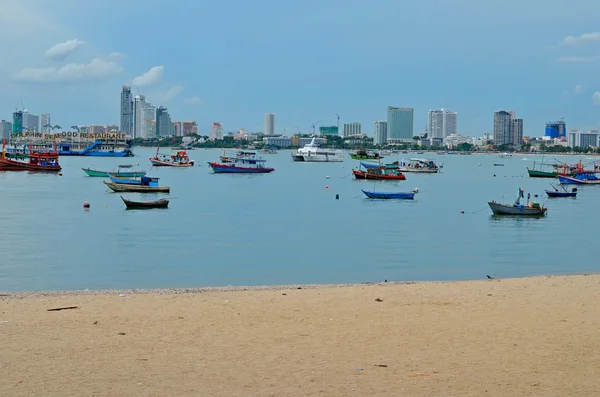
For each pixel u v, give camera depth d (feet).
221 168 599.57
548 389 52.01
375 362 58.95
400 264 156.97
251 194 375.45
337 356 60.70
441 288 94.02
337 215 271.69
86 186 409.49
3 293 98.99
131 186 368.07
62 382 52.80
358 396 50.31
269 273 144.36
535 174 599.98
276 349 62.64
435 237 206.90
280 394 50.60
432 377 54.85
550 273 145.59
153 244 185.98
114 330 68.80
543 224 244.83
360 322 72.69
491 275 143.02
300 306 80.23
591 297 85.81
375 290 92.32
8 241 188.75
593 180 503.61
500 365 58.13
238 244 187.93
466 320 73.56
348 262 159.02
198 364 57.93
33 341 64.34
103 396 49.83
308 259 163.22
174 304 81.35
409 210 295.07
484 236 209.97
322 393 50.90
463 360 59.57
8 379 53.31
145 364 57.77
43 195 344.90
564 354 61.16
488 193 406.00
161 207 289.74
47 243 185.47
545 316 75.20
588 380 54.08
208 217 257.75
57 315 74.95
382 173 533.96
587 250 181.37
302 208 299.99
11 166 557.33
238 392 51.01
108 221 240.32
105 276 138.51
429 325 71.46
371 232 218.18
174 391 51.11
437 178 575.79
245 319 73.67
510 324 71.77
